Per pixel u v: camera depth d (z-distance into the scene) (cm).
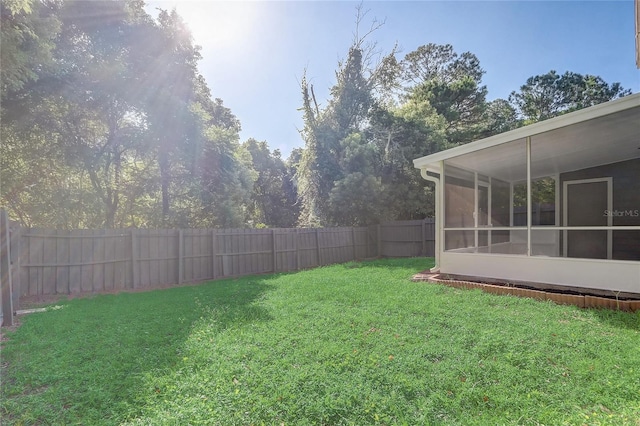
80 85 900
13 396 272
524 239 978
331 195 1459
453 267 707
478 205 857
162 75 1094
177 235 920
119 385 284
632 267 497
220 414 237
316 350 343
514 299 528
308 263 1223
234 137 1391
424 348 344
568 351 330
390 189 1530
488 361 313
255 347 355
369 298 561
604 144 637
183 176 1222
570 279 552
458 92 2158
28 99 826
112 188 1134
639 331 386
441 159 716
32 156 903
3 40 539
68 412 246
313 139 1602
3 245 487
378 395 259
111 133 1052
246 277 974
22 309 591
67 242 748
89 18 899
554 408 243
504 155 703
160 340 390
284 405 248
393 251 1434
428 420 231
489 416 237
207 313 511
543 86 2425
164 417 235
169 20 1114
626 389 261
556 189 871
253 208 2502
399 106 2069
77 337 406
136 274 845
